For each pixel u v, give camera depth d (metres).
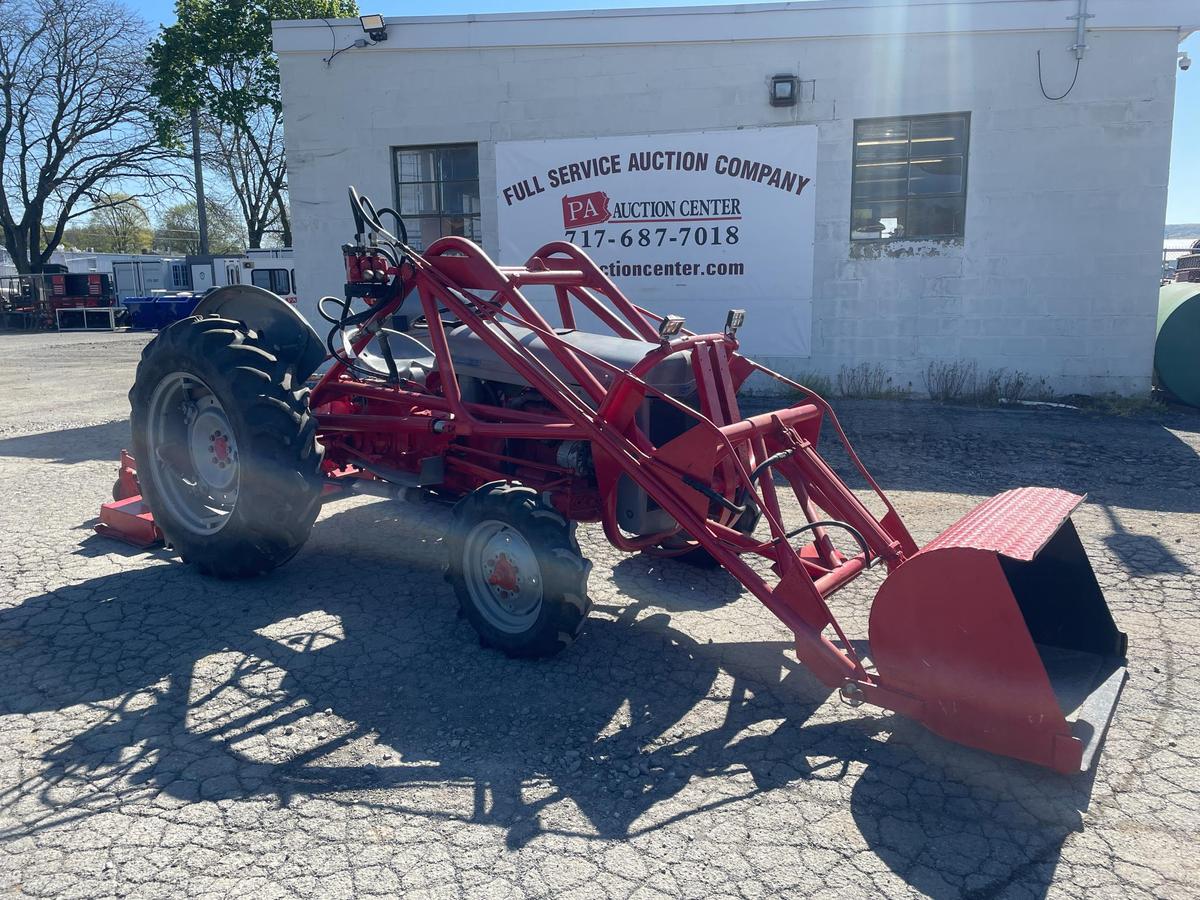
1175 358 9.66
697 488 3.60
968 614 2.98
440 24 10.64
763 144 10.21
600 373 4.09
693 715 3.45
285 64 11.06
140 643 4.02
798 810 2.85
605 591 4.72
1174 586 4.71
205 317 5.11
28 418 9.80
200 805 2.86
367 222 4.59
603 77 10.45
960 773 3.06
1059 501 3.54
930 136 10.01
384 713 3.44
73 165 33.25
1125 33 9.41
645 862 2.60
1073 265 9.91
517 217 10.96
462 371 4.62
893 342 10.38
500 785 2.98
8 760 3.10
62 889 2.48
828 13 9.85
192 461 4.91
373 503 6.34
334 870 2.56
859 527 3.88
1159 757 3.16
